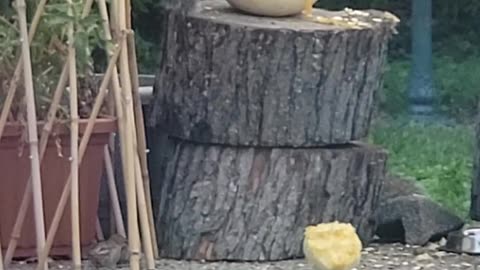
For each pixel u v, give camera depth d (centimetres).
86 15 289
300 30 311
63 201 286
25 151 304
